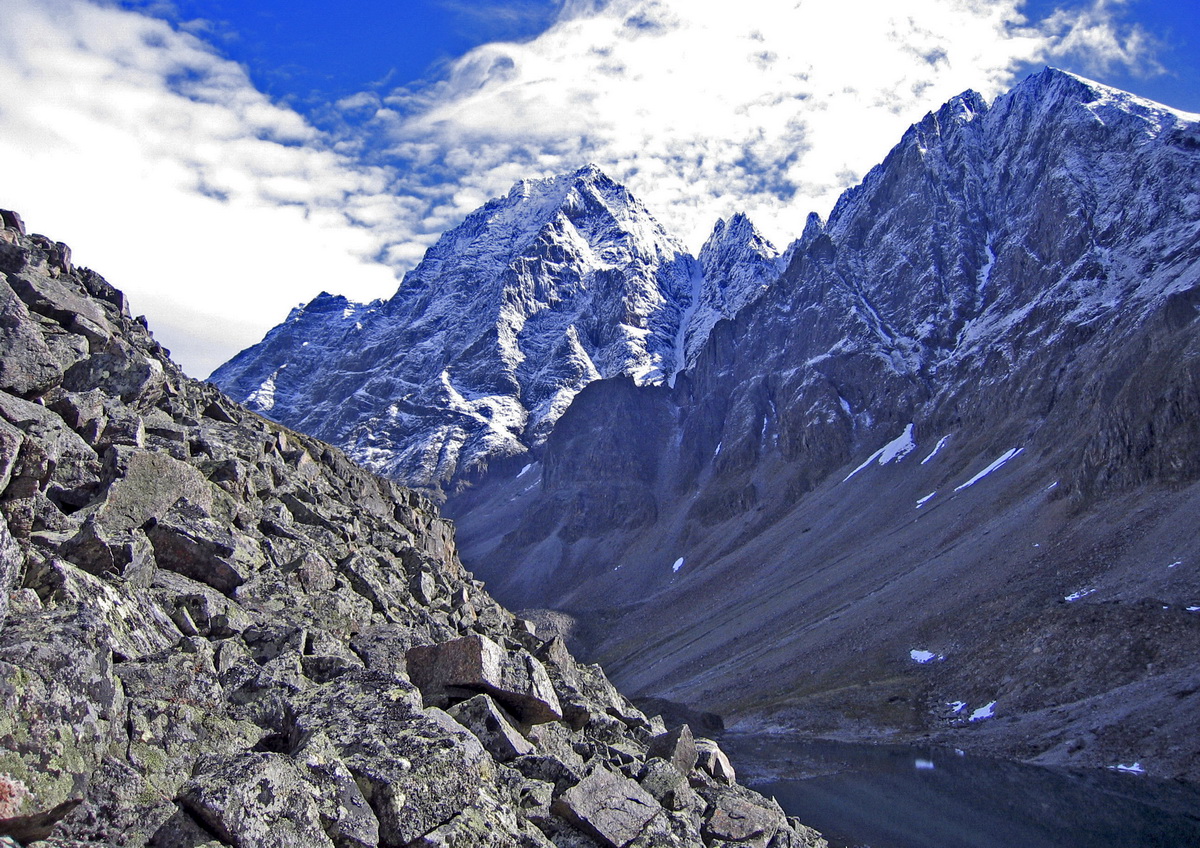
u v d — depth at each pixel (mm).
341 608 19469
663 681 173250
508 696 17500
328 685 14641
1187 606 109312
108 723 10680
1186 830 62531
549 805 15195
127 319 29688
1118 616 112188
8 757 9211
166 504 17953
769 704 134375
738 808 19562
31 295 22734
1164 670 98812
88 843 9461
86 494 16906
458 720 16297
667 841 16078
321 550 22797
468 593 31812
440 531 46688
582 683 26750
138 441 20016
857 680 134625
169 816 10219
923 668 131000
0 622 10805
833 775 90000
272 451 30219
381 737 13117
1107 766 82562
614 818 15602
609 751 19438
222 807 10273
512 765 16062
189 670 12812
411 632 19844
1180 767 78250
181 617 14930
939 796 77312
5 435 14328
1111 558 136000
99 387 21688
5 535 11734
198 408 29453
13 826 8977
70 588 12586
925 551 186375
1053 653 113875
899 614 153875
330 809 11359
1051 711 101938
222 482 21672
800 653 154250
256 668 14180
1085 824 65750
